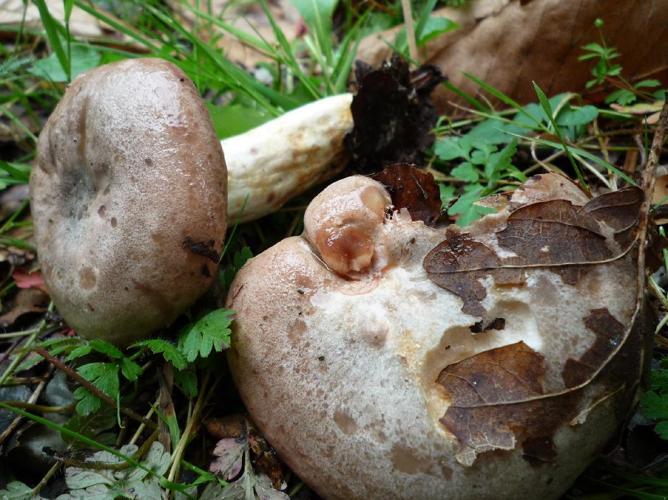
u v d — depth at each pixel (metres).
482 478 0.12
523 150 0.22
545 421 0.12
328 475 0.13
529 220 0.13
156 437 0.16
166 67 0.16
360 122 0.20
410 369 0.12
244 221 0.20
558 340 0.12
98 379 0.15
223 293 0.17
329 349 0.13
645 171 0.14
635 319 0.13
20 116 0.28
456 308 0.13
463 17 0.24
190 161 0.15
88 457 0.15
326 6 0.27
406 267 0.14
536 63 0.23
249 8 0.36
